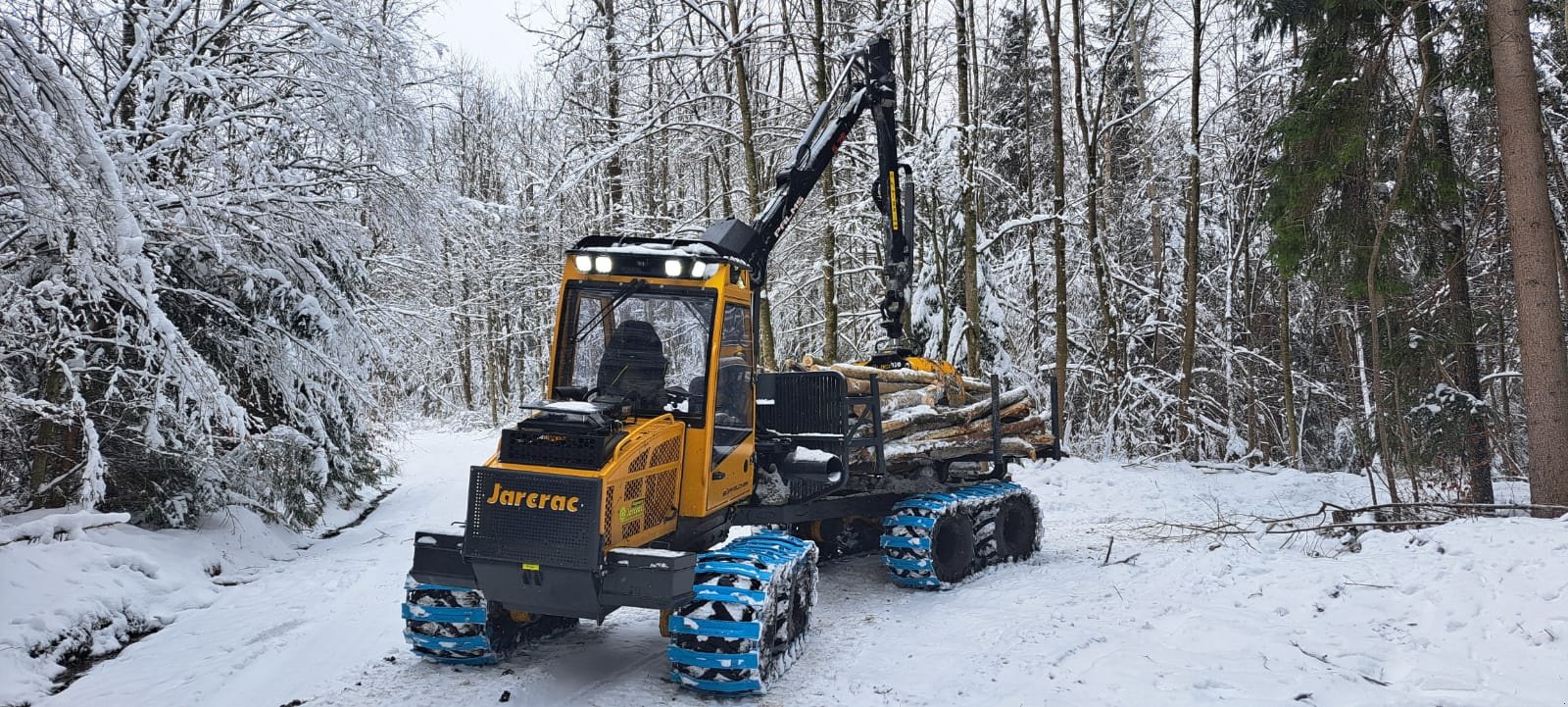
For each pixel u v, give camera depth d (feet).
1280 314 79.36
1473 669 17.60
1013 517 31.19
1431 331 41.27
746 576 18.16
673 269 20.59
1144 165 79.46
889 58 31.60
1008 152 79.36
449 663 20.07
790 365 26.94
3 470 31.94
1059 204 62.34
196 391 29.50
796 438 24.66
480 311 113.80
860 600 25.58
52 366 30.14
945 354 59.72
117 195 25.14
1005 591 25.88
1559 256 39.47
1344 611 21.33
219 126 35.17
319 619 24.39
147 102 34.37
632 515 18.42
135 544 29.43
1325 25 39.11
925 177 57.41
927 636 21.72
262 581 29.81
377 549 34.47
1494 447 52.95
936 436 28.37
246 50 35.68
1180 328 76.59
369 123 35.88
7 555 24.73
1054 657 19.52
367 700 17.75
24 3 31.22
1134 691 17.39
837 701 17.85
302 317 36.94
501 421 113.70
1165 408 73.36
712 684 17.88
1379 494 42.47
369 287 45.98
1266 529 29.04
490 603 19.39
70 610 22.90
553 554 17.20
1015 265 74.59
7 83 22.21
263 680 19.43
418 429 112.06
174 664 20.98
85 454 30.58
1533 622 19.10
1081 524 38.55
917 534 26.08
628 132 57.62
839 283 75.97
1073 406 79.71
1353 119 37.11
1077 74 65.62
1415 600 21.22
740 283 21.83
